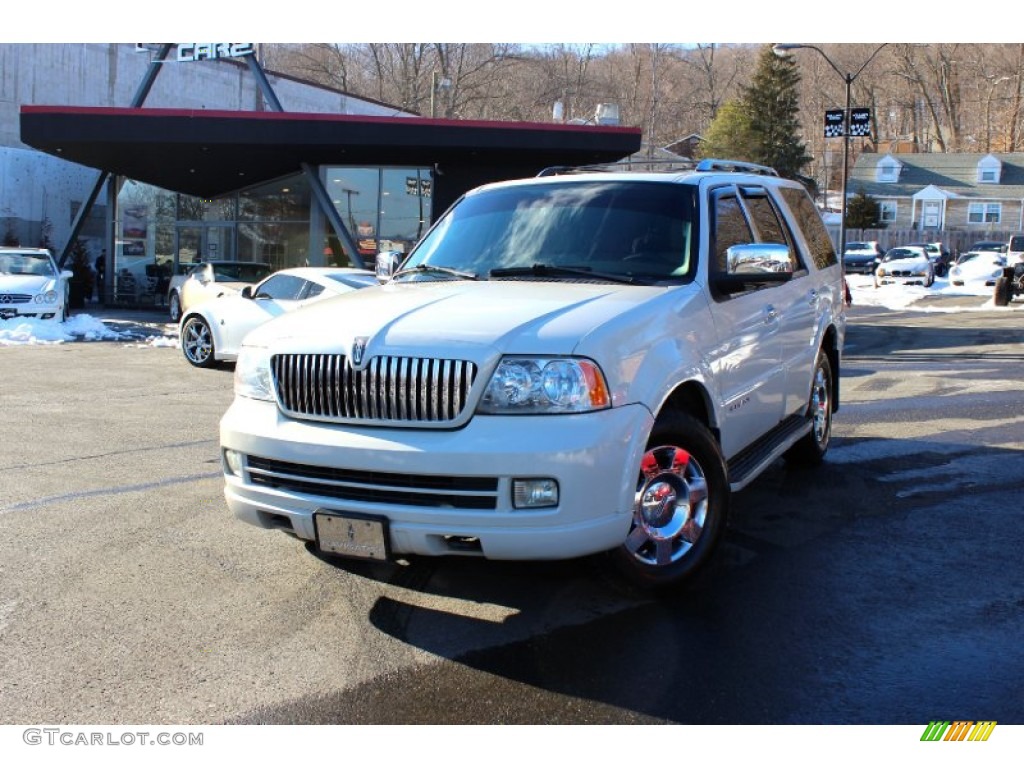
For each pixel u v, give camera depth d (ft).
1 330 54.75
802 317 19.75
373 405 12.23
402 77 207.31
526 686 11.43
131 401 32.58
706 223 15.87
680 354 13.65
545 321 12.50
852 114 90.43
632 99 250.57
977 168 212.23
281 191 76.48
